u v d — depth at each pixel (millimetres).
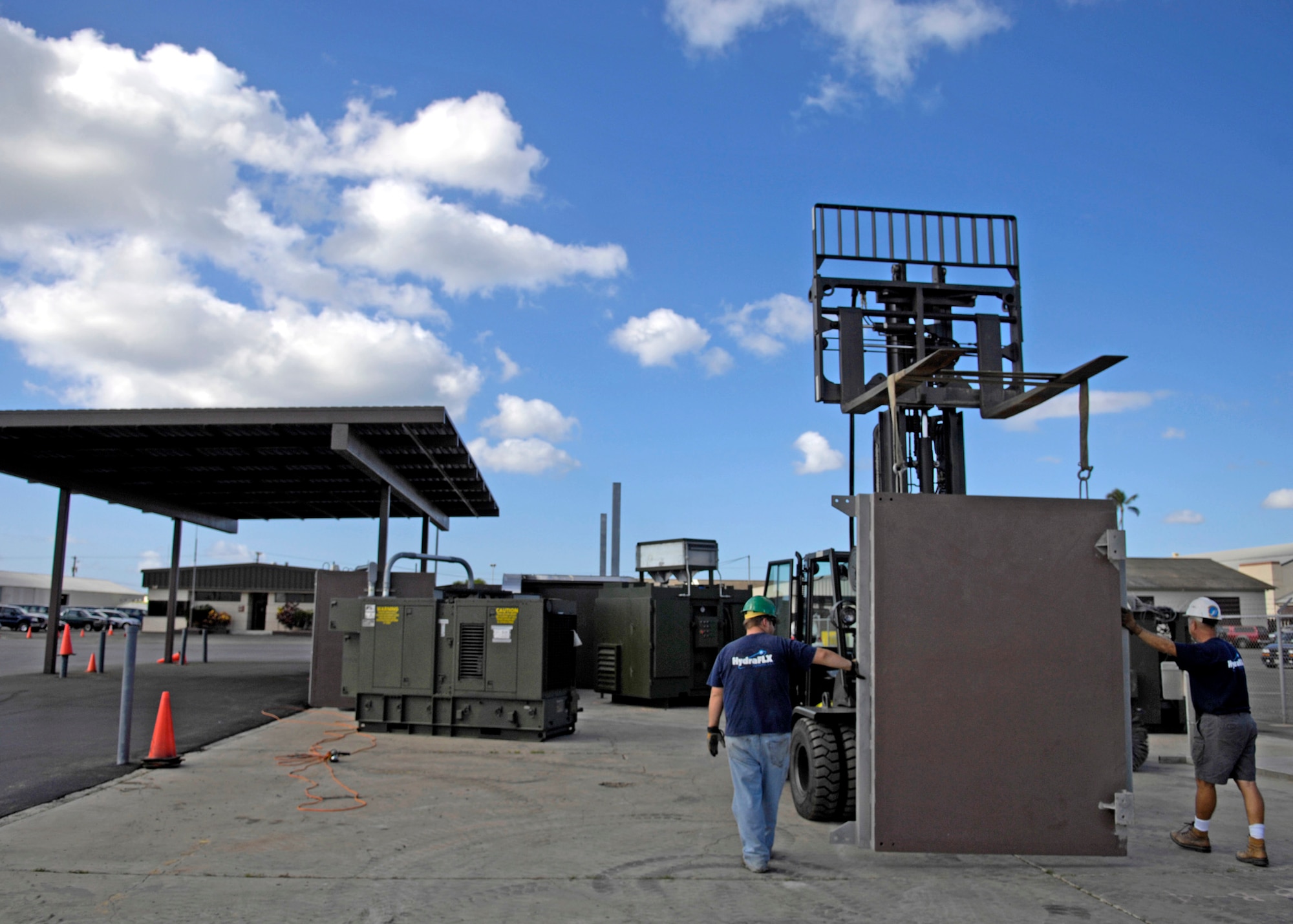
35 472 18328
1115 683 6059
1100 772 5977
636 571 18891
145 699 14750
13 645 34188
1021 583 6055
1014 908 5055
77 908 4824
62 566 19578
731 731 5812
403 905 4949
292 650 35594
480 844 6242
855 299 10953
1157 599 55875
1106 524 6184
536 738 11266
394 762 9492
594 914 4871
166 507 22562
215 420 14117
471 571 13352
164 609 60969
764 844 5688
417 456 16734
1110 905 5133
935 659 5957
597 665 17094
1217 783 6305
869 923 4789
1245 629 29453
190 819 6805
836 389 10547
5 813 6918
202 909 4840
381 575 15000
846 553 8430
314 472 19016
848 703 7500
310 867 5633
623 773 9062
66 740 10328
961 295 11078
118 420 14195
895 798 5855
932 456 10000
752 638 5965
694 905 5039
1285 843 6605
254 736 11180
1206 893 5387
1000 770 5922
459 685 11438
